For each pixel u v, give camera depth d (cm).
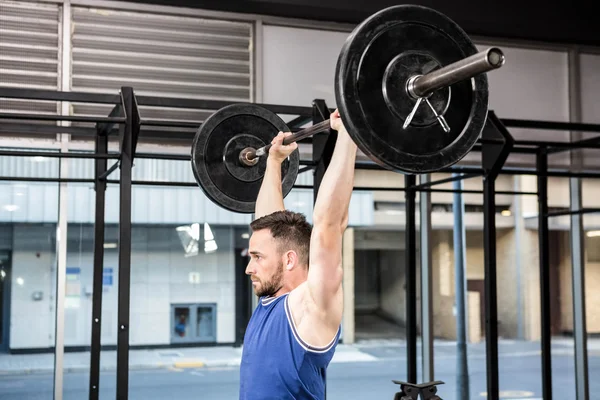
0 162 503
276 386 201
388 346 593
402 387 352
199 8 552
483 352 609
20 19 515
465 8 582
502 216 631
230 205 339
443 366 600
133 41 539
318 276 195
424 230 603
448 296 604
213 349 553
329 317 196
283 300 207
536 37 629
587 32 618
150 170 539
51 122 512
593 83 651
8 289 505
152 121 428
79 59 526
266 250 217
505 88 626
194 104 445
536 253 634
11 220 506
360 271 592
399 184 605
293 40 574
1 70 509
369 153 183
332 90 581
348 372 583
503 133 487
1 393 502
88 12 530
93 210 522
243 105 343
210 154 338
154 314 539
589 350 638
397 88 184
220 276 557
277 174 273
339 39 586
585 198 646
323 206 193
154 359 538
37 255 511
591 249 645
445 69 172
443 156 189
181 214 549
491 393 489
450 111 190
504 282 627
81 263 518
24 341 507
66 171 515
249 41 566
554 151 584
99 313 465
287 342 200
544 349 585
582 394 630
